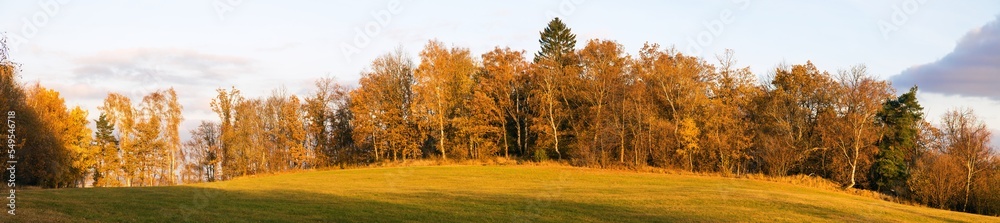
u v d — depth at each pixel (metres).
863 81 63.94
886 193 62.25
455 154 76.81
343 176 59.56
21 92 53.09
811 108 74.31
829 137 65.38
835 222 31.17
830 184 61.28
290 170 75.75
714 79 74.31
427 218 28.84
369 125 76.81
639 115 70.94
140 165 76.25
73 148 69.38
